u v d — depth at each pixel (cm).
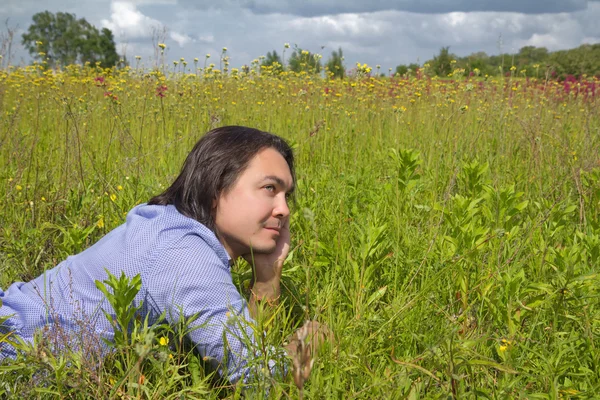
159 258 193
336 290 249
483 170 336
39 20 7206
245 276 255
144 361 195
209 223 206
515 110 741
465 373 199
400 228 310
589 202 359
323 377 181
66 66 1123
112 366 195
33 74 962
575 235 286
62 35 7256
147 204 217
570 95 904
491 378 193
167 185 385
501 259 276
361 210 364
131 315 179
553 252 261
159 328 202
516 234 291
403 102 780
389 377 180
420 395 183
